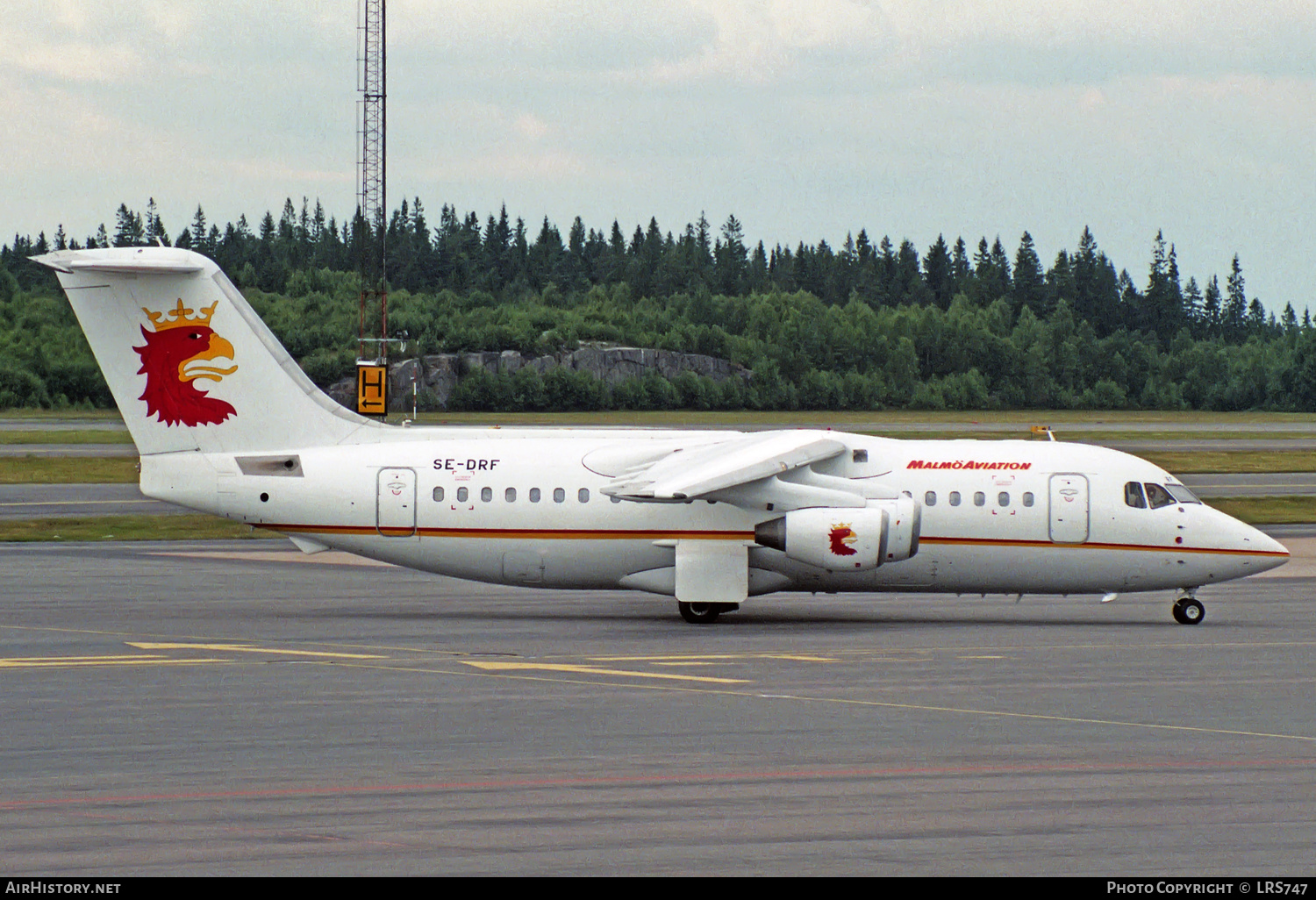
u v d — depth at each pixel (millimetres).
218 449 116375
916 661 93688
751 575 115500
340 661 92688
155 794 59562
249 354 116125
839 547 110000
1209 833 54844
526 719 74812
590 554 115000
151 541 173000
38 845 52594
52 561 152250
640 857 51469
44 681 85375
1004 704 79188
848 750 68062
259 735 70812
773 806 58125
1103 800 59469
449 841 53188
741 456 110562
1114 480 115125
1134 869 50500
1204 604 125938
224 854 51500
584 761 65750
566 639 103375
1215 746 69375
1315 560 159375
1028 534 114688
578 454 117000
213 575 141750
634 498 104500
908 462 116250
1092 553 114500
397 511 115438
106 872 49531
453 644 100438
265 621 111438
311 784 61219
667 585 114875
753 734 71375
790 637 104750
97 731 71688
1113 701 80438
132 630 106188
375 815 56562
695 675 88000
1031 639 104250
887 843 53344
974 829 55188
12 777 62250
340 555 159625
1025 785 61812
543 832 54438
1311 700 80938
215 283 115438
